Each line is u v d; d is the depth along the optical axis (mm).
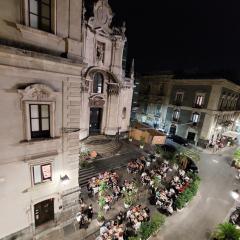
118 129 27484
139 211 13234
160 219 12328
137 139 28875
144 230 11391
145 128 30406
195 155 25891
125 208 14336
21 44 8703
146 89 41844
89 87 22922
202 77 31062
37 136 10047
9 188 9305
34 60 8789
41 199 10656
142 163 21141
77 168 12148
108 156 22078
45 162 10359
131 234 11906
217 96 28906
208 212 15141
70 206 12250
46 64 9266
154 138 27000
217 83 28641
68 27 10070
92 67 22438
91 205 13086
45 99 9648
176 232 12758
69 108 10789
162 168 20344
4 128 8633
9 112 8656
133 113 45250
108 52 24141
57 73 9805
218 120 32438
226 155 29312
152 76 39406
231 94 33906
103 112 25703
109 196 14500
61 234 11578
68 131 11000
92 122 25578
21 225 10156
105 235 10828
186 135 33438
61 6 9547
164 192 15664
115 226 11562
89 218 12555
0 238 9500
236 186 19922
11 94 8562
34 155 9867
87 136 24016
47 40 9484
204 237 12625
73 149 11547
